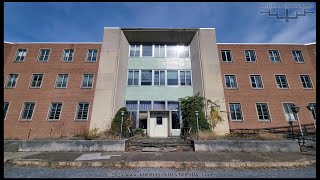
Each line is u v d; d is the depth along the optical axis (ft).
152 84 66.90
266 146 37.55
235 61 68.59
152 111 61.93
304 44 71.15
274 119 61.31
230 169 25.30
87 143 38.17
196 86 64.49
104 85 60.64
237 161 27.37
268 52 70.18
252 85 66.03
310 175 22.36
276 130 59.62
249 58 69.56
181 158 29.68
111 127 52.54
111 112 57.57
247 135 49.39
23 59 67.92
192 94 65.57
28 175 22.27
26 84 64.34
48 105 62.03
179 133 60.44
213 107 58.13
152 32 69.05
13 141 51.37
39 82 65.16
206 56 64.54
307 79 67.05
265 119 61.67
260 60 68.80
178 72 68.49
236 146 37.60
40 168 25.68
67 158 29.60
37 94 63.26
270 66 67.97
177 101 64.64
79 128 59.21
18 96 62.69
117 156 31.45
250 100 63.62
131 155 32.48
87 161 27.20
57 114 61.41
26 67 66.59
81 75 66.13
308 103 63.31
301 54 70.13
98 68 64.85
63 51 69.51
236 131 58.75
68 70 66.69
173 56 70.95
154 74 68.28
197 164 26.45
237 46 70.74
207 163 26.55
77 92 63.82
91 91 63.98
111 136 44.21
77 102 62.64
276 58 69.77
